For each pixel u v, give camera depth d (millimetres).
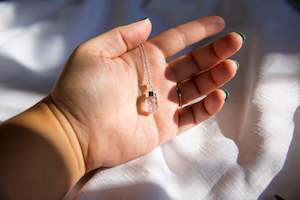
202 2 564
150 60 458
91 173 441
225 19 554
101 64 428
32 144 410
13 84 518
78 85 420
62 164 415
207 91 466
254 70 493
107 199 415
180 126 460
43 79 523
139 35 447
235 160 440
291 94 471
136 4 564
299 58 496
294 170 432
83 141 427
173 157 448
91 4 558
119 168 434
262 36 515
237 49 453
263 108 461
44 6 562
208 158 441
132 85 448
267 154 433
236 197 417
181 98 465
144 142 440
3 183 393
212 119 473
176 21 558
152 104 443
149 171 427
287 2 542
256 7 540
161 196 412
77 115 424
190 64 466
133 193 415
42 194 403
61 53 535
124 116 436
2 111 492
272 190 423
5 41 536
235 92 493
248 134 454
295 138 447
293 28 521
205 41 537
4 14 559
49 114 425
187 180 429
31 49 533
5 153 403
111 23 562
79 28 550
